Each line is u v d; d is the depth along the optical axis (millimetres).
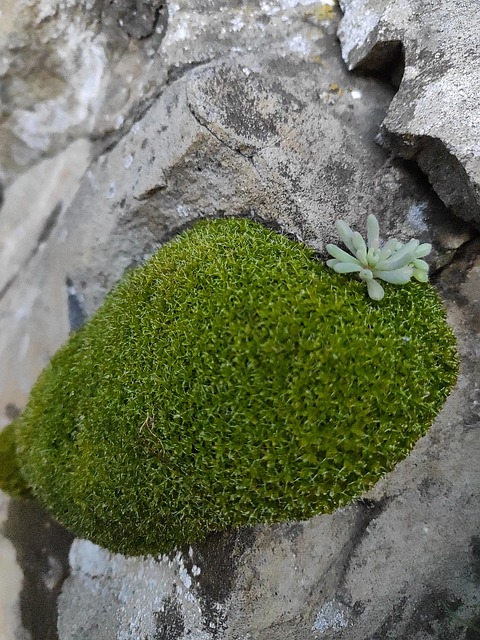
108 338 143
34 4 188
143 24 190
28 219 224
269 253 136
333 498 121
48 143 219
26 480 168
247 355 117
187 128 154
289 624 143
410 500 149
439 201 144
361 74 157
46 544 194
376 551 149
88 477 140
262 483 118
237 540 137
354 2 160
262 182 147
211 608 139
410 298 131
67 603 182
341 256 129
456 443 147
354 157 148
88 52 199
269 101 152
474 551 150
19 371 217
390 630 153
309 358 116
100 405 138
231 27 173
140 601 159
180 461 121
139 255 186
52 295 212
